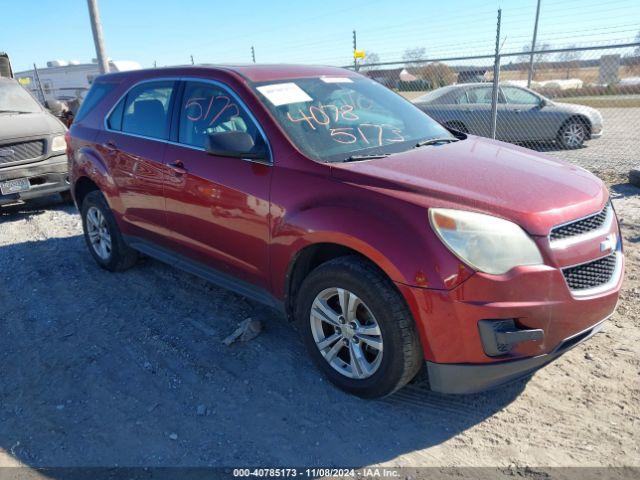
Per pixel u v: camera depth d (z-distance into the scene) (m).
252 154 3.32
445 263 2.56
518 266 2.56
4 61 10.80
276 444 2.79
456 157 3.34
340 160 3.22
